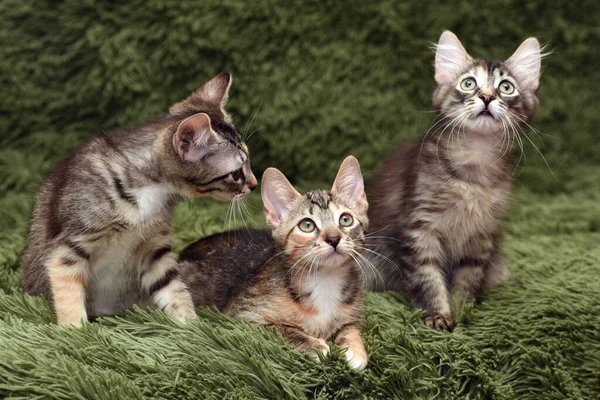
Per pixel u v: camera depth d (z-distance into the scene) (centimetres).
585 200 133
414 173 104
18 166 127
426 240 102
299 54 131
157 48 128
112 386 81
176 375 84
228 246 104
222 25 128
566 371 94
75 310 92
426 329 95
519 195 132
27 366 82
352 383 87
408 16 132
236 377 85
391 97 132
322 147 131
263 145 131
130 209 93
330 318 93
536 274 109
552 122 135
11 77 126
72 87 128
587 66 135
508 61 106
